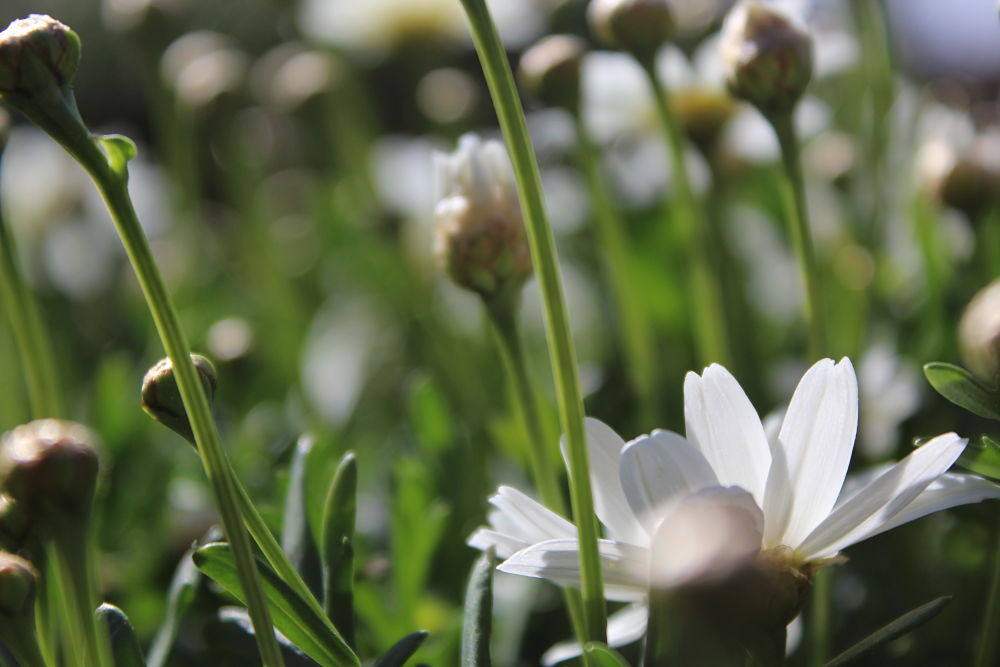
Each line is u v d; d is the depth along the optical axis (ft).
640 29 1.39
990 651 1.09
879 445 1.42
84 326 2.34
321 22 2.39
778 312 2.01
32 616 1.04
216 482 1.00
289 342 2.09
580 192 2.10
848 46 1.84
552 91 1.49
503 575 1.33
